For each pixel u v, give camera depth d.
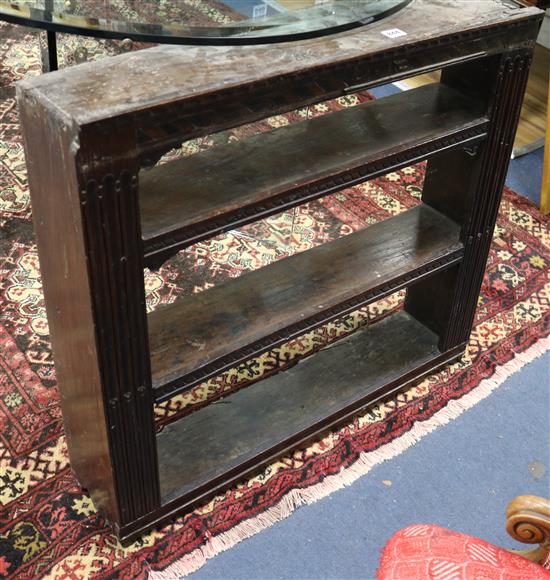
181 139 1.37
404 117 1.83
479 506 1.99
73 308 1.50
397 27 1.61
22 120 1.38
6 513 1.90
